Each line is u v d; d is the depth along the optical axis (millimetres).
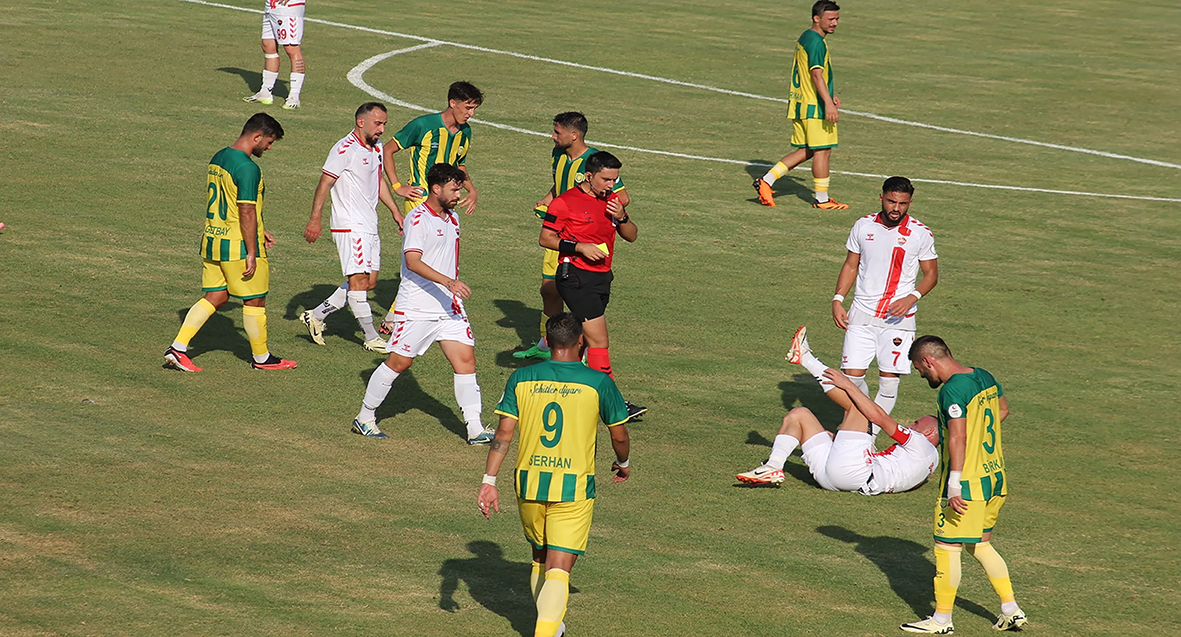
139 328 31422
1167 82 71562
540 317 34688
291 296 35094
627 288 37125
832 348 33094
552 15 81625
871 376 32094
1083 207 47688
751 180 49375
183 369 29062
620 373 30797
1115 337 34719
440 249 25672
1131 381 31531
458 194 25688
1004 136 58344
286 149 47844
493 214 43219
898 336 26891
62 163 44094
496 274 37812
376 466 24828
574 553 18109
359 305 31328
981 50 79375
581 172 29453
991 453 19328
